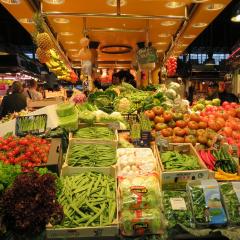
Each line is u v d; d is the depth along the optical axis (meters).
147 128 3.32
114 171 2.60
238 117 4.15
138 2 4.99
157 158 2.66
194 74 12.84
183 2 4.87
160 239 2.05
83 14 4.41
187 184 2.28
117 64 13.15
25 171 2.35
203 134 3.27
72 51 9.77
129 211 2.11
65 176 2.58
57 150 2.74
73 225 2.04
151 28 6.88
